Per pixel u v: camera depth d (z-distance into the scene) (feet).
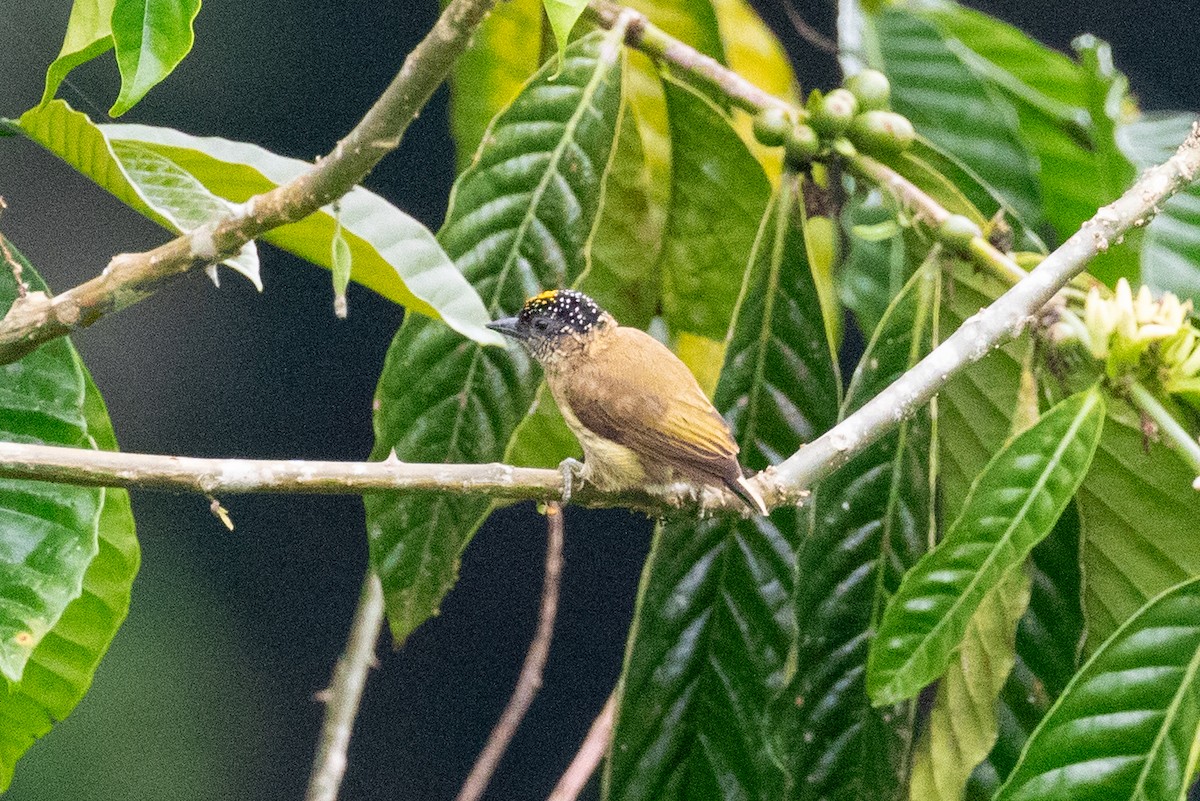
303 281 55.83
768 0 44.86
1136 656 20.18
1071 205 31.01
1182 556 23.13
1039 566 23.50
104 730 52.49
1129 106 31.09
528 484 19.07
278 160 20.47
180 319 54.54
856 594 23.06
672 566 23.13
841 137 23.79
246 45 52.26
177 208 18.61
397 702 55.47
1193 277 25.82
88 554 18.51
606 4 24.82
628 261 28.27
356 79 53.83
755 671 23.02
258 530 56.08
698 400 23.91
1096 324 21.97
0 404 18.80
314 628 55.88
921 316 23.47
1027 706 23.77
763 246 23.68
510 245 23.75
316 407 55.77
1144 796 19.76
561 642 56.85
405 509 22.76
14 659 17.75
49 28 44.86
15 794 50.98
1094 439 20.76
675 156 26.99
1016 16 50.08
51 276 51.57
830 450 19.99
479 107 30.81
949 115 29.12
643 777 22.94
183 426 54.54
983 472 20.70
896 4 29.94
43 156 51.13
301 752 54.34
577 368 24.18
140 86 14.46
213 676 54.60
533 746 56.34
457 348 23.48
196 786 53.98
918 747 22.86
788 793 22.95
